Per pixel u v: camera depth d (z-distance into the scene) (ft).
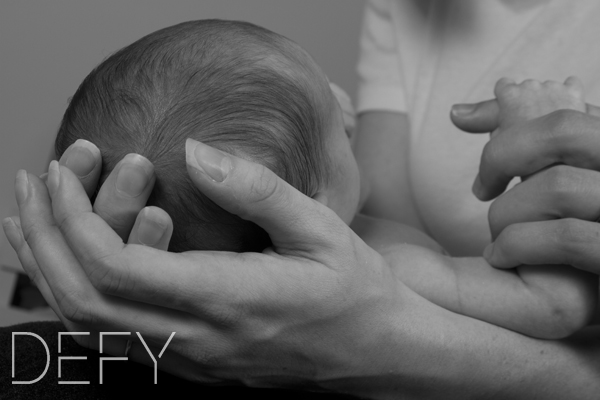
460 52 3.56
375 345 1.90
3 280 5.96
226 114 1.98
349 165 2.40
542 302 2.20
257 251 2.03
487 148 2.30
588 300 2.17
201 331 1.74
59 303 1.74
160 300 1.65
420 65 3.74
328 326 1.80
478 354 2.06
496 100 2.53
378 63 3.94
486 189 2.43
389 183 3.78
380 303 1.88
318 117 2.20
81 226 1.63
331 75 6.47
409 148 3.72
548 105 2.38
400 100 3.86
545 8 3.30
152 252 1.63
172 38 2.16
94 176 1.89
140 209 1.79
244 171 1.64
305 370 1.91
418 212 3.72
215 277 1.65
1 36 6.30
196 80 2.01
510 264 2.28
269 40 2.21
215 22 2.29
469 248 3.59
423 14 3.73
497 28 3.47
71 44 6.24
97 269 1.61
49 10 6.25
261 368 1.88
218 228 1.96
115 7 6.15
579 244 1.96
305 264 1.76
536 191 2.11
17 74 6.31
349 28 6.42
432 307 2.10
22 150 6.35
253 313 1.72
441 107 3.59
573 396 2.23
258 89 2.04
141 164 1.73
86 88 2.13
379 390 2.05
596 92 3.22
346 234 1.82
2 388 1.84
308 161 2.14
